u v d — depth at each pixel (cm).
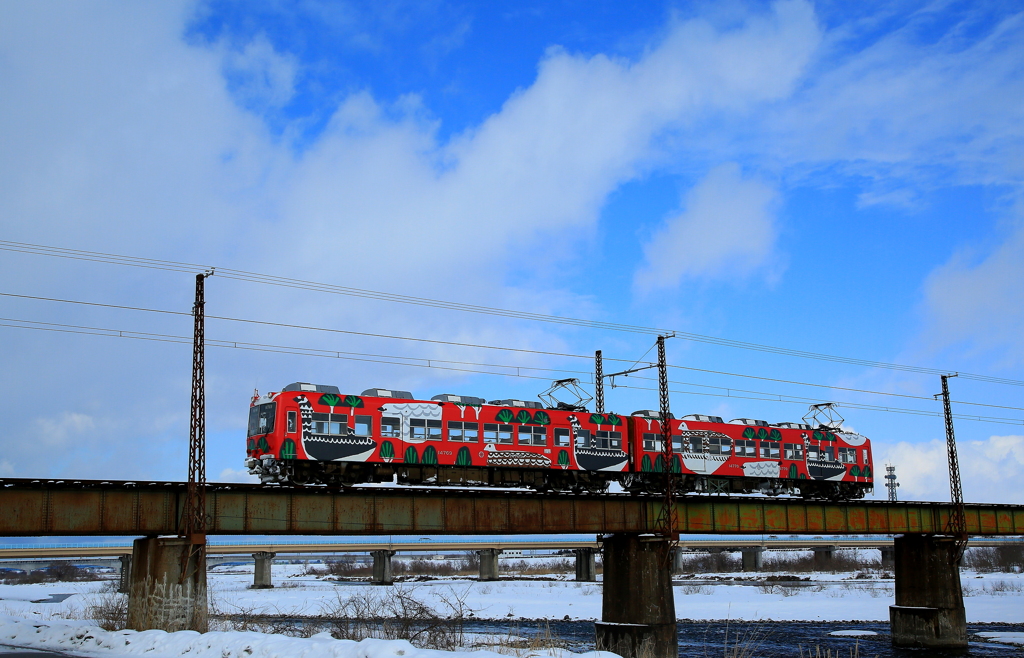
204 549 3066
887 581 9781
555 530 3941
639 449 5116
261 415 4234
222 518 3184
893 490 11656
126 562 8400
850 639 5253
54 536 2886
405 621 3106
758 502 4562
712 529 4384
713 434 5450
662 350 4334
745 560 12562
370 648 2128
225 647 2347
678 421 5319
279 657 2194
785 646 4928
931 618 4988
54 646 2692
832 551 14062
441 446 4472
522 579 11681
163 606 2950
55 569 14650
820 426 6241
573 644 4478
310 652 2186
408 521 3588
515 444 4694
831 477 5962
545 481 4897
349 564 15612
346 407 4253
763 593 8488
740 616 6588
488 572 11131
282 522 3306
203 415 3147
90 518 2955
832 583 9544
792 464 5766
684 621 6256
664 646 4016
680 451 5262
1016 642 5141
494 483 4675
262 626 3584
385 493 3541
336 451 4184
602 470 4981
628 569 4147
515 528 3838
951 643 4975
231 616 3928
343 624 3472
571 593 8819
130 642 2583
